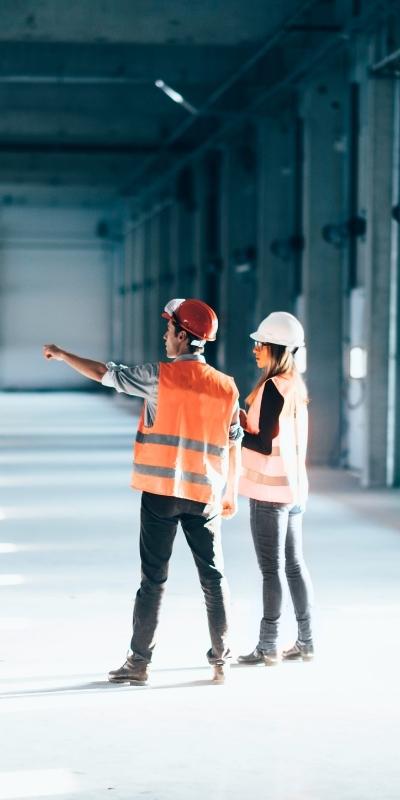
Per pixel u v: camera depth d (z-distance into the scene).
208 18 19.42
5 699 6.44
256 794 5.12
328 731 5.96
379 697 6.54
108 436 25.81
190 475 6.61
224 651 6.79
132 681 6.73
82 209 47.81
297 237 21.97
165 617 8.41
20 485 16.80
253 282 26.92
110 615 8.49
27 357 47.81
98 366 6.66
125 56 23.70
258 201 23.91
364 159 19.33
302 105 21.88
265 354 7.06
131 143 31.27
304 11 17.83
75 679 6.83
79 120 30.55
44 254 47.81
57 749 5.66
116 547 11.58
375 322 16.95
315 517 13.78
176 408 6.61
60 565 10.58
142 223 41.59
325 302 20.03
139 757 5.56
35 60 23.48
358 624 8.25
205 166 30.45
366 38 18.03
